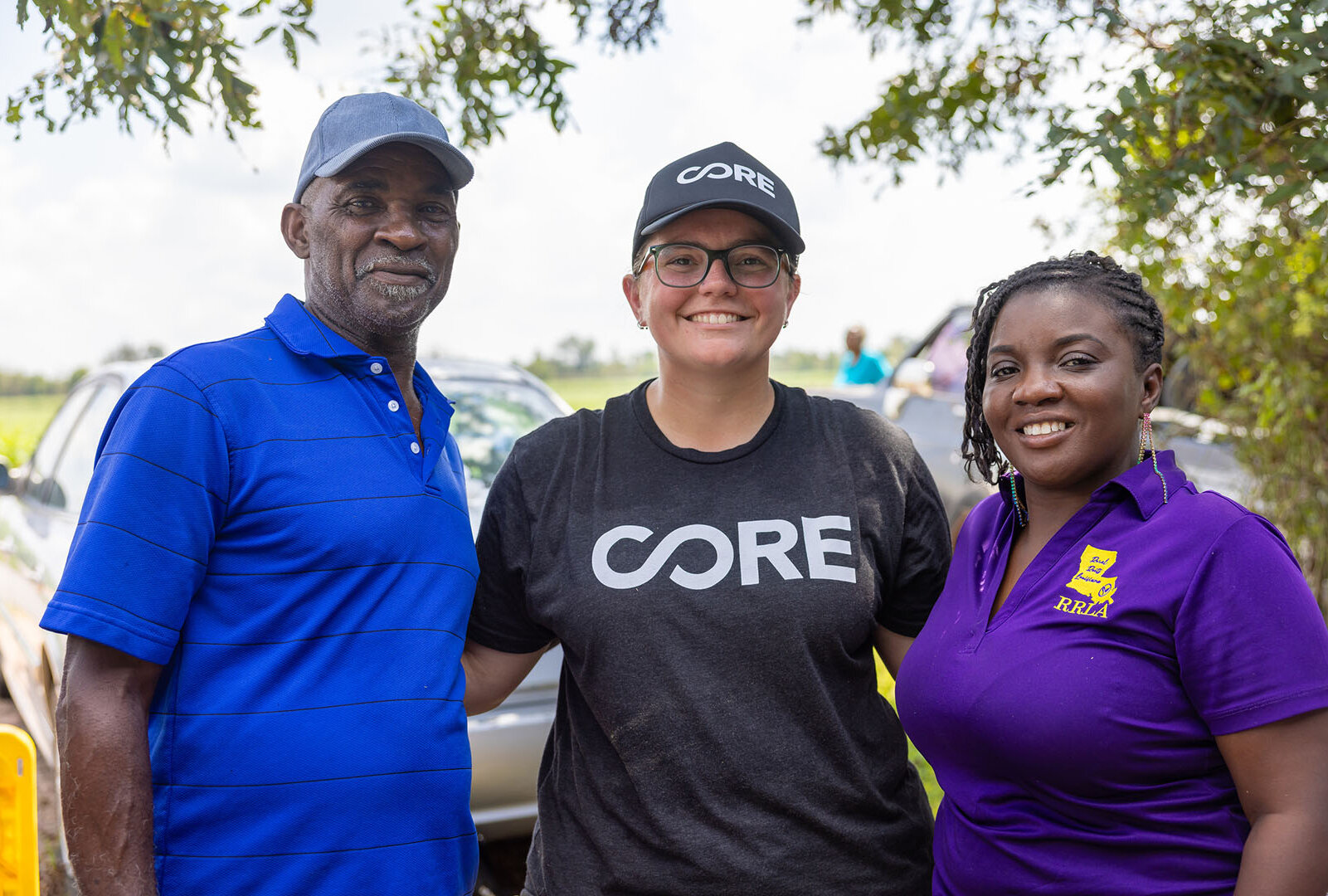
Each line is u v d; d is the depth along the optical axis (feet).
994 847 5.05
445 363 14.25
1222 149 7.72
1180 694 4.66
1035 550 5.35
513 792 9.60
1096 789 4.75
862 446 6.40
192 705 5.09
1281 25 7.10
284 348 5.65
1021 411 5.23
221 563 5.22
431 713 5.40
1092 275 5.22
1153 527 4.86
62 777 4.91
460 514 5.98
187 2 7.62
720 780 5.71
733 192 6.23
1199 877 4.65
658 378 6.71
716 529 6.03
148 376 5.22
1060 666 4.80
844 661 5.96
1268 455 14.21
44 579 12.17
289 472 5.28
